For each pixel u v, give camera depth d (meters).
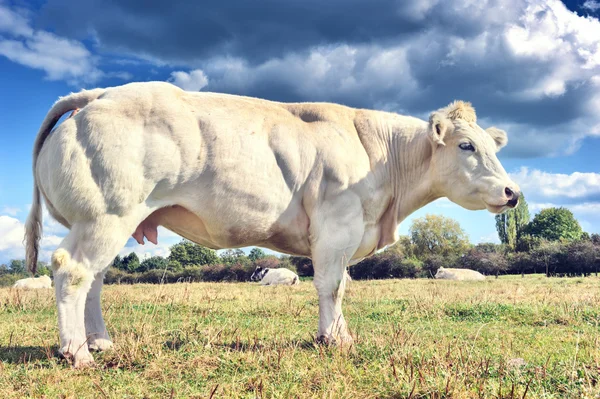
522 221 71.12
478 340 6.33
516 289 15.50
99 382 4.20
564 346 5.87
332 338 5.44
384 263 42.75
